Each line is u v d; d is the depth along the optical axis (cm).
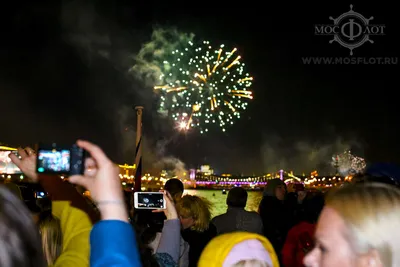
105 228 156
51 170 171
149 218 444
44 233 319
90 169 173
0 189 131
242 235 253
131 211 416
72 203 242
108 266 149
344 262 144
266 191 732
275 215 706
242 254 245
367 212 143
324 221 153
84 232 233
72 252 225
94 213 244
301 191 800
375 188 151
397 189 150
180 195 635
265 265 245
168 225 378
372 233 140
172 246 371
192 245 541
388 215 141
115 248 153
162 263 334
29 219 130
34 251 127
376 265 139
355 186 155
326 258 148
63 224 238
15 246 121
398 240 139
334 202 153
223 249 248
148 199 388
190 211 546
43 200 381
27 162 244
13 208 127
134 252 156
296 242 458
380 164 293
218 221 647
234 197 646
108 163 166
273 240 690
